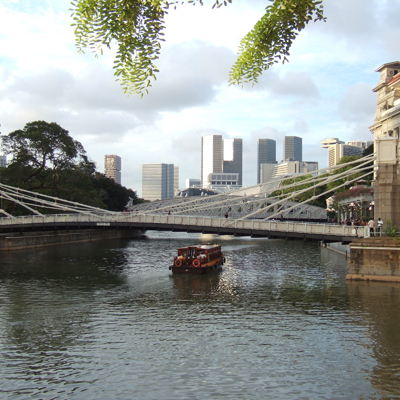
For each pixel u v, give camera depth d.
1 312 30.67
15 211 83.75
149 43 9.02
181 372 20.03
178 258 49.19
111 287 39.97
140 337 25.05
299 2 8.88
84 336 25.25
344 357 21.75
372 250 39.78
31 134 76.44
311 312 30.27
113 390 18.27
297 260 60.59
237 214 128.12
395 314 29.19
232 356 21.98
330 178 49.19
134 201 181.50
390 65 63.31
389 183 41.84
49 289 38.91
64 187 84.00
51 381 19.17
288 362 21.16
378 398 17.45
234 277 45.69
